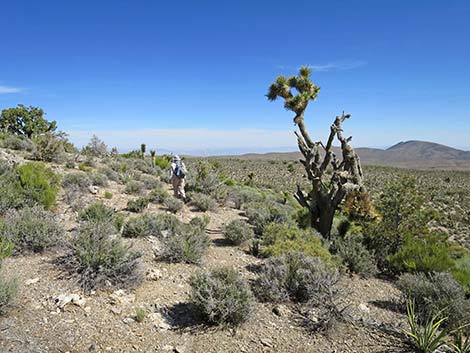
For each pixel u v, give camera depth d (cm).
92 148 2780
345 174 1073
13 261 586
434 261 768
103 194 1297
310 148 1170
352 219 1166
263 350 425
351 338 475
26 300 461
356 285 725
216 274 523
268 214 1158
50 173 1196
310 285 564
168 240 736
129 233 827
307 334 477
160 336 427
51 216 780
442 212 4409
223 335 446
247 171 8069
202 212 1279
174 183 1368
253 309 491
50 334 396
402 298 626
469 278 721
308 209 1171
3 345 357
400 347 461
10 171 1108
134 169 2188
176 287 577
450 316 539
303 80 1181
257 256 816
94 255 546
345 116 1103
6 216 741
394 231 945
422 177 10231
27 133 3800
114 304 486
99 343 395
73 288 514
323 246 900
